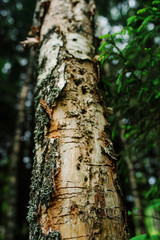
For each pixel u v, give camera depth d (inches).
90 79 34.0
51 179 27.8
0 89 140.3
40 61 37.0
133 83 41.1
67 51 34.8
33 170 31.0
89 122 31.1
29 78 123.2
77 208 26.6
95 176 28.5
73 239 25.5
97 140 30.5
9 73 151.4
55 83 32.8
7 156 153.7
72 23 39.0
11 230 97.1
